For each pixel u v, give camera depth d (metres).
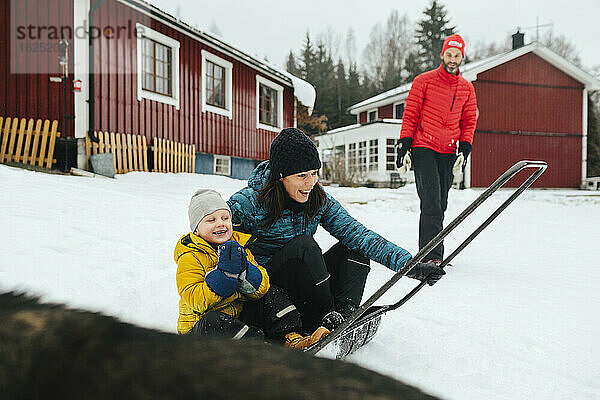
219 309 2.13
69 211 5.50
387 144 26.73
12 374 0.41
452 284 3.70
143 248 4.40
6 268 3.32
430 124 4.64
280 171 2.31
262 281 2.15
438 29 62.47
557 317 2.83
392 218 8.54
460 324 2.69
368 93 59.66
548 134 26.59
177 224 5.69
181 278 2.09
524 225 8.26
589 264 4.64
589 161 34.94
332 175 25.17
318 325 2.30
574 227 8.12
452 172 4.86
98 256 3.93
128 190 8.16
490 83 25.66
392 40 68.62
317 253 2.26
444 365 2.12
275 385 0.40
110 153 10.41
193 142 13.87
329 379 0.42
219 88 15.30
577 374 2.04
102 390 0.40
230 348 0.45
